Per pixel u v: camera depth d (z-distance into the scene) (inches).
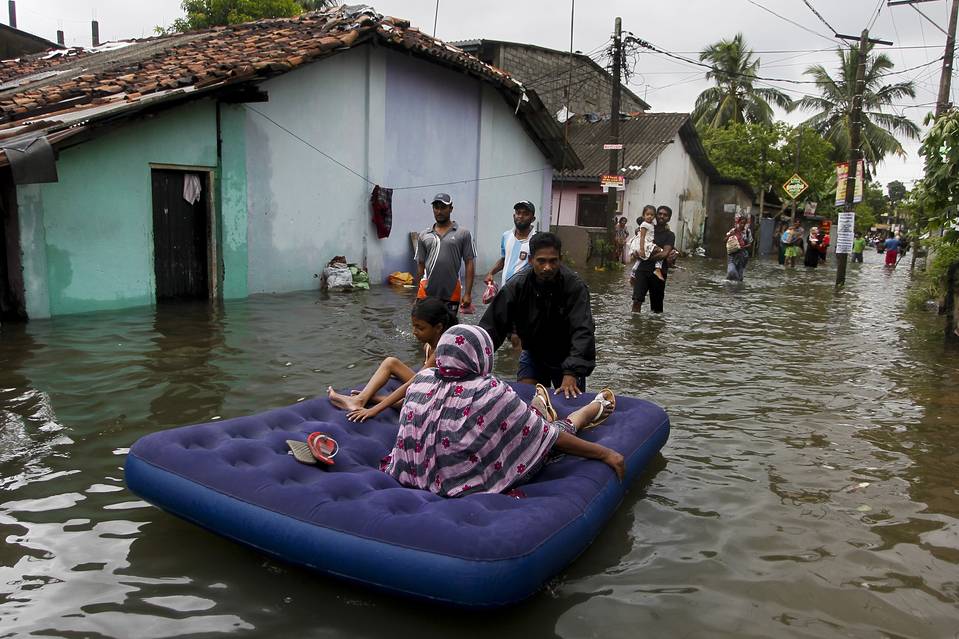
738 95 1314.0
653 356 295.9
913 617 115.6
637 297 409.1
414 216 533.3
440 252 259.3
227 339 287.7
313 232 452.1
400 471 135.6
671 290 560.4
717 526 144.4
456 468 129.9
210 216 389.4
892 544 139.3
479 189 592.1
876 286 665.6
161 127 358.6
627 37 711.7
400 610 113.0
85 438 176.9
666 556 132.2
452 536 108.4
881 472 175.2
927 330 386.6
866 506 155.8
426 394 134.6
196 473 129.4
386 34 455.5
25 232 312.3
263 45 446.0
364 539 111.7
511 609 113.9
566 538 117.2
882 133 1208.8
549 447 137.0
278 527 118.2
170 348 268.8
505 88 570.9
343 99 460.4
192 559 125.8
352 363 257.0
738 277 628.4
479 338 132.3
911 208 409.4
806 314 445.1
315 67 437.7
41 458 164.6
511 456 132.4
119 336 286.8
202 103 375.6
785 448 190.2
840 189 653.9
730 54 1262.3
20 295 317.4
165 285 382.0
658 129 1001.5
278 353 267.4
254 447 140.2
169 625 107.3
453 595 105.5
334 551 113.0
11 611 109.3
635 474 152.6
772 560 132.0
